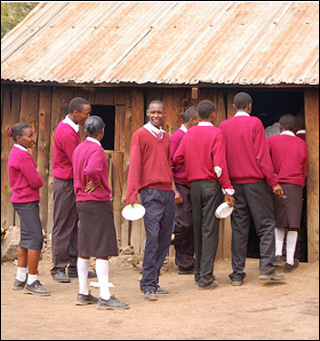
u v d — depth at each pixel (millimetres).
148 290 6133
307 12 8664
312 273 6984
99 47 8992
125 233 8453
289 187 7016
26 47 9422
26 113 9055
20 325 5129
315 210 7441
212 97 8008
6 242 8703
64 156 7250
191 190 6523
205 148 6375
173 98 8219
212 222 6434
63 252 7305
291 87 7262
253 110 9883
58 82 8344
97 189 5785
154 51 8578
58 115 8898
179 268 7555
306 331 4859
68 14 10211
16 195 6598
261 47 8062
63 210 7258
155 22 9336
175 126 8203
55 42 9414
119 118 8508
